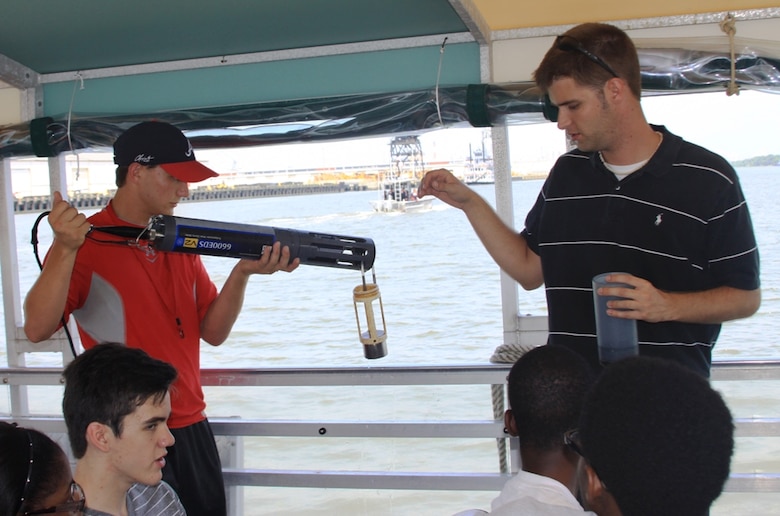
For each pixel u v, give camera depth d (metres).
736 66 2.77
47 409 5.97
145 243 2.31
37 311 2.20
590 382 1.52
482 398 5.73
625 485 1.00
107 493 1.92
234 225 2.30
